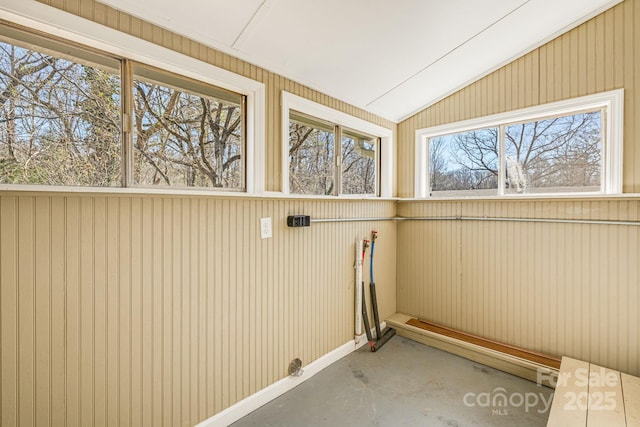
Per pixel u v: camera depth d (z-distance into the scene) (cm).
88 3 120
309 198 212
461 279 271
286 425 169
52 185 117
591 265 207
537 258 229
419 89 261
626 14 190
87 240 123
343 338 251
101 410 128
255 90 182
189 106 160
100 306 126
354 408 183
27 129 116
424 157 298
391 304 312
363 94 250
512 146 246
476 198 247
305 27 163
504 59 235
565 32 211
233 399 173
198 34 152
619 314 197
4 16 106
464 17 180
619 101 193
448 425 168
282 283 200
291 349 206
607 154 202
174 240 148
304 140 228
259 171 184
